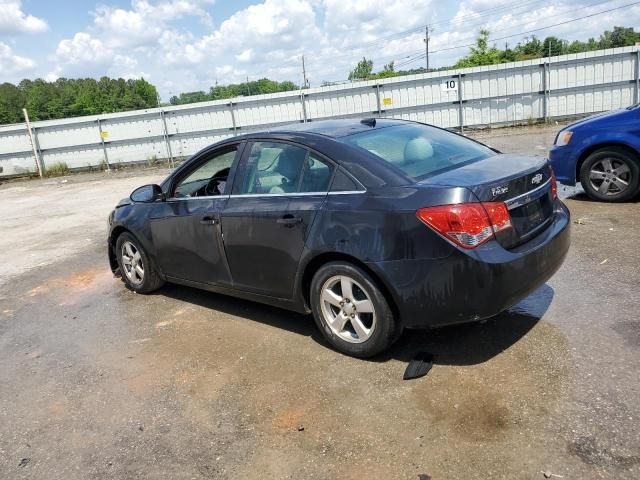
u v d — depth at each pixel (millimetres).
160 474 2904
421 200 3332
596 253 5441
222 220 4469
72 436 3348
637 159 6988
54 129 20359
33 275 7129
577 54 17703
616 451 2652
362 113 19297
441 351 3814
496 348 3764
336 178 3787
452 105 18875
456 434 2924
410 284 3381
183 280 5172
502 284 3256
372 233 3482
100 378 4051
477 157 4203
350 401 3352
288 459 2900
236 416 3350
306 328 4508
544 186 3811
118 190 14898
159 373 4012
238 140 4570
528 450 2732
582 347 3641
